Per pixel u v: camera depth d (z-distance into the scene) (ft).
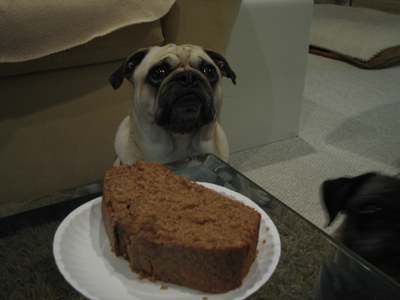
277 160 5.66
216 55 3.69
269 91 5.62
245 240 1.58
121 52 4.05
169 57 3.24
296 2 5.10
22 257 1.93
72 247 1.79
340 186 2.81
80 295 1.71
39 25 3.46
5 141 3.97
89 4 3.62
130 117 3.71
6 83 3.77
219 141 4.09
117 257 1.79
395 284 1.76
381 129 6.45
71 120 4.20
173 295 1.61
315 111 7.14
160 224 1.67
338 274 1.86
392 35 8.98
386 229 2.34
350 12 10.64
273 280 1.83
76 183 4.52
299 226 2.14
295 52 5.50
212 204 1.87
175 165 2.72
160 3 3.92
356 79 8.45
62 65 3.84
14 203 2.38
